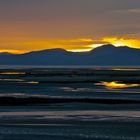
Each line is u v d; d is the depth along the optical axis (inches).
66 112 3282.5
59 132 2407.7
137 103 3905.0
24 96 4549.7
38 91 5290.4
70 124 2699.3
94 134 2363.4
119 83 7214.6
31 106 3656.5
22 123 2723.9
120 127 2588.6
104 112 3289.9
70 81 7598.4
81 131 2443.4
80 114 3164.4
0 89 5615.2
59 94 4845.0
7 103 3855.8
